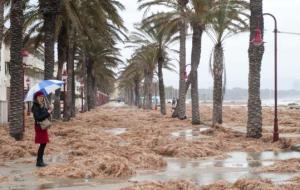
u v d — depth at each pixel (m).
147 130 29.02
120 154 16.77
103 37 45.78
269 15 23.50
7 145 17.95
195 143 20.02
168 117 46.19
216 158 17.12
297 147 19.62
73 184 11.87
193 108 36.03
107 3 36.19
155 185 11.23
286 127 31.11
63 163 15.26
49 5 30.66
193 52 36.72
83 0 35.50
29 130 26.84
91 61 68.06
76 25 31.36
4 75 58.41
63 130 26.27
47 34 31.05
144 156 15.48
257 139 23.33
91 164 13.84
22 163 15.69
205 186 11.24
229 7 30.25
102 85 126.62
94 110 74.69
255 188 10.80
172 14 40.16
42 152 14.96
